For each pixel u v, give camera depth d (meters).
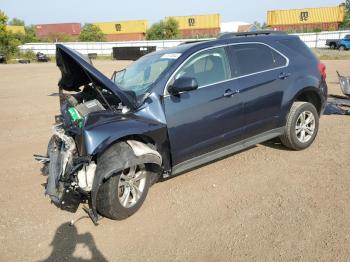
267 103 4.93
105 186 3.63
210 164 5.19
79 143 3.59
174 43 54.25
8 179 5.12
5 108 10.70
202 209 3.98
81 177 3.70
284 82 5.09
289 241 3.30
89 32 71.19
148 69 4.62
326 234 3.36
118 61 38.25
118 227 3.75
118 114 3.93
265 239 3.36
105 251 3.37
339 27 59.16
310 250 3.15
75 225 3.83
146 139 3.96
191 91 4.26
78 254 3.35
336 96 9.13
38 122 8.66
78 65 4.07
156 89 4.11
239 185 4.49
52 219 3.97
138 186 4.00
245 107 4.69
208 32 68.88
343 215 3.65
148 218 3.88
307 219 3.63
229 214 3.84
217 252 3.23
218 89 4.45
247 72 4.78
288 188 4.32
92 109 4.14
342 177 4.52
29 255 3.37
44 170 4.81
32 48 55.00
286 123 5.29
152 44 54.75
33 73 23.78
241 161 5.25
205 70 4.47
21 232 3.74
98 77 3.85
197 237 3.48
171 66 4.27
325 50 40.81
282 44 5.35
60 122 4.56
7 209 4.23
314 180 4.49
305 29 59.59
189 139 4.25
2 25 48.03
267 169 4.92
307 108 5.40
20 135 7.50
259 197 4.16
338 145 5.73
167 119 4.05
